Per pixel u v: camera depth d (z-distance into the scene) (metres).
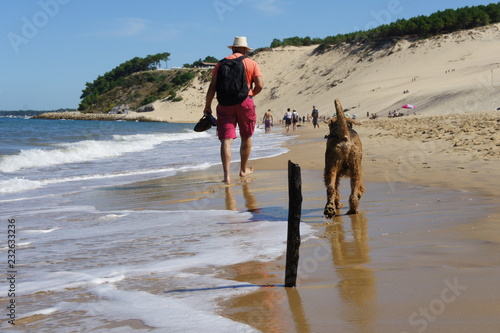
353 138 5.77
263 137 27.44
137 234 5.04
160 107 147.38
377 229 4.73
